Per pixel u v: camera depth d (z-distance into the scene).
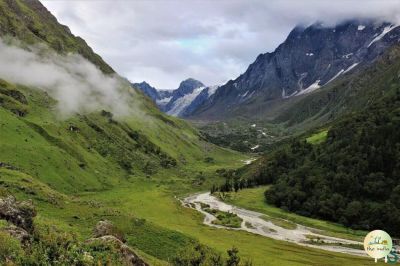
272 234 163.50
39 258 33.97
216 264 56.00
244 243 128.75
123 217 92.00
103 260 39.84
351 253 136.75
